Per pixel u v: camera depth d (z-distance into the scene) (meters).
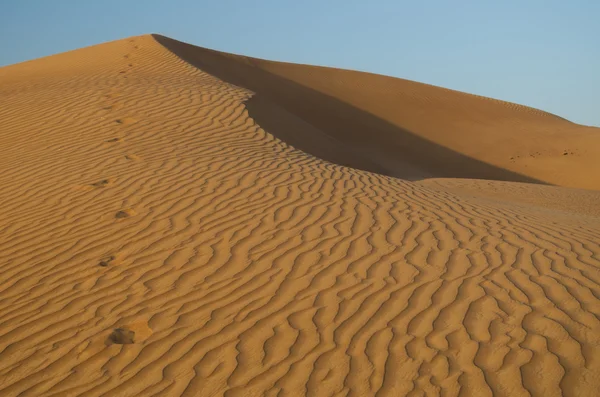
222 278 5.97
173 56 23.62
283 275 5.98
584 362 4.16
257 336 4.90
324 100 36.91
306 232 7.07
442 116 38.75
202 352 4.72
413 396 3.96
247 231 7.12
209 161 10.16
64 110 13.68
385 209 8.05
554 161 32.12
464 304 5.18
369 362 4.41
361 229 7.19
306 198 8.38
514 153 33.81
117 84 16.45
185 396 4.16
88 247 6.87
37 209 8.12
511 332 4.65
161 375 4.45
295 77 39.84
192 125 12.77
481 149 34.16
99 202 8.22
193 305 5.48
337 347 4.65
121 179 9.14
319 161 11.35
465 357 4.36
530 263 6.10
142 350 4.80
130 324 5.21
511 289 5.43
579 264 6.06
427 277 5.80
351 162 17.91
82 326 5.23
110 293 5.80
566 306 5.02
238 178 9.23
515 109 42.78
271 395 4.10
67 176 9.41
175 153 10.61
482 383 4.04
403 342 4.64
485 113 40.66
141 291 5.80
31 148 11.16
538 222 8.02
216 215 7.64
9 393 4.33
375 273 5.94
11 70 25.19
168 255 6.55
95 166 9.85
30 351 4.88
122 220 7.57
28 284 6.10
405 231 7.15
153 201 8.18
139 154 10.50
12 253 6.86
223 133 12.44
